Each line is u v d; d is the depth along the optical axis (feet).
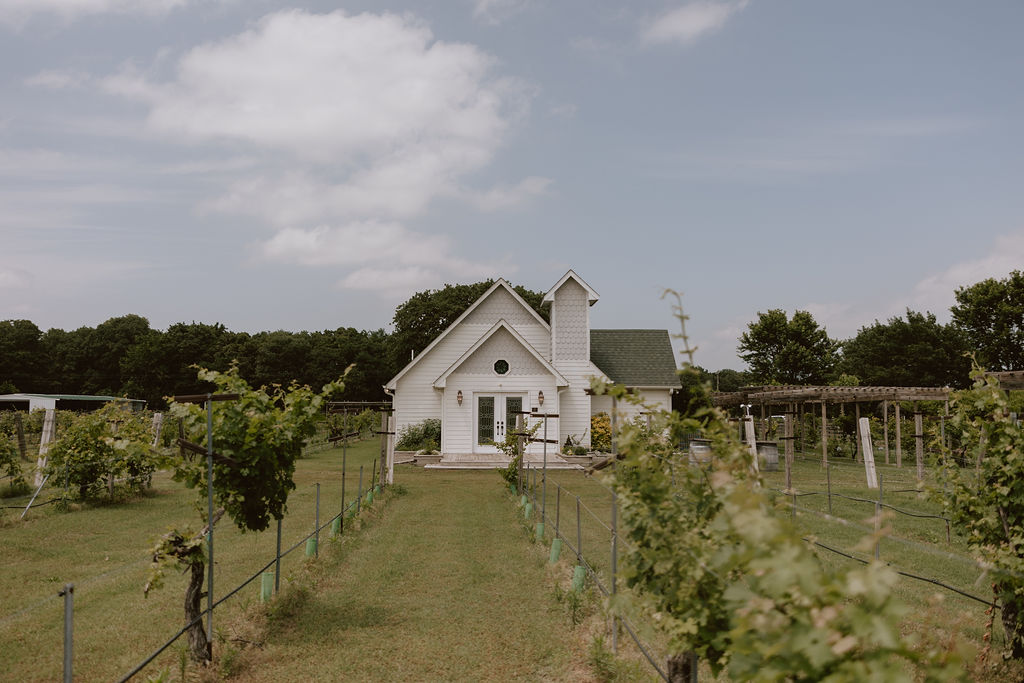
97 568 35.01
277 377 245.45
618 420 16.20
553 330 107.04
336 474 79.61
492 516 51.52
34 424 123.65
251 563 35.37
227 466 24.61
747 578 9.51
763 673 7.61
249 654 23.38
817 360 199.31
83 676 21.39
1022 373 61.41
